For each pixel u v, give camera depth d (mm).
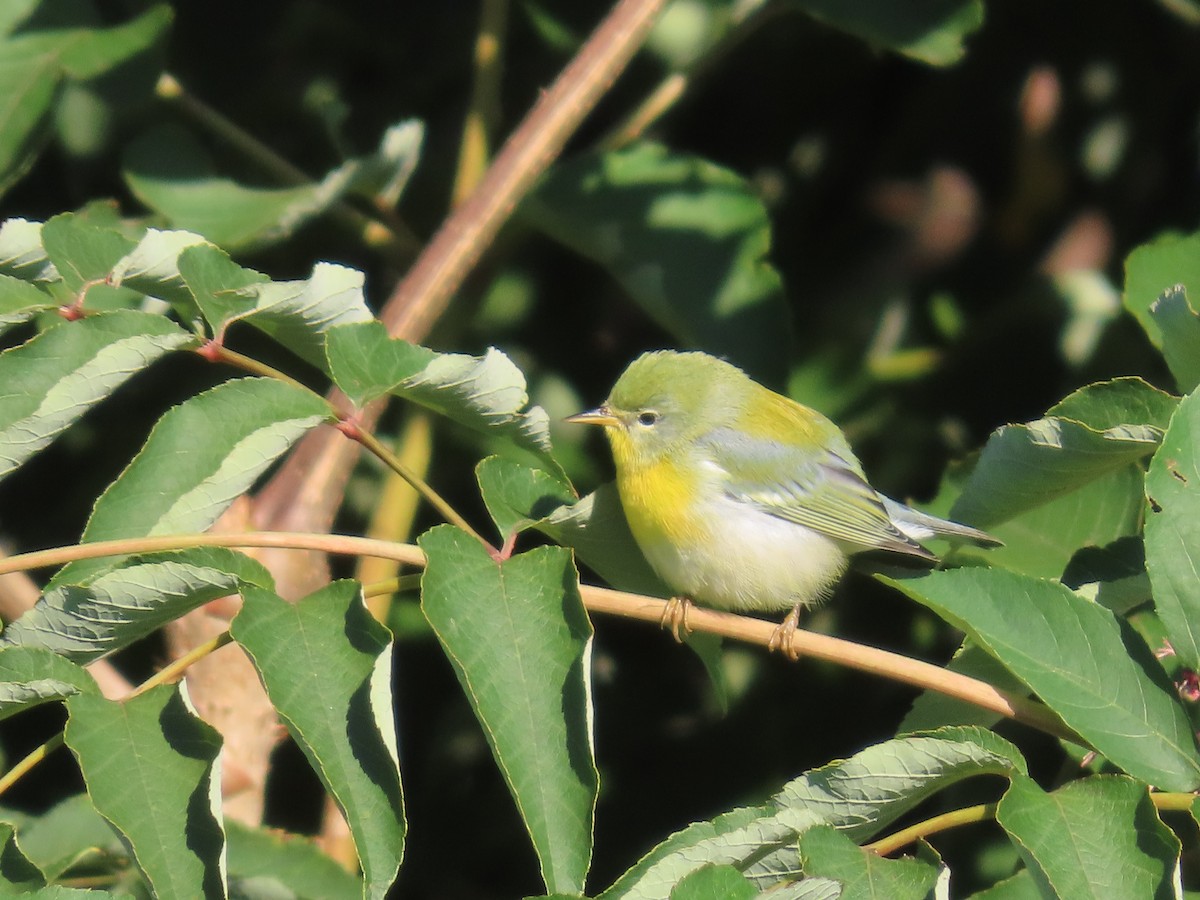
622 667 12094
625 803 11781
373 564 9969
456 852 11977
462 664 5211
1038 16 12406
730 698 11828
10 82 9359
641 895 5008
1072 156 12414
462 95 12234
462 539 5543
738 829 5121
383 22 12055
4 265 5852
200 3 11789
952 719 6648
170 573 5293
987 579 5766
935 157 12555
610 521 7148
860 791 5301
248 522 8352
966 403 11812
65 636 5445
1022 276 12352
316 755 4930
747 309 10141
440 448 11461
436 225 11852
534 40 12258
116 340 5543
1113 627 5660
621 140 10391
